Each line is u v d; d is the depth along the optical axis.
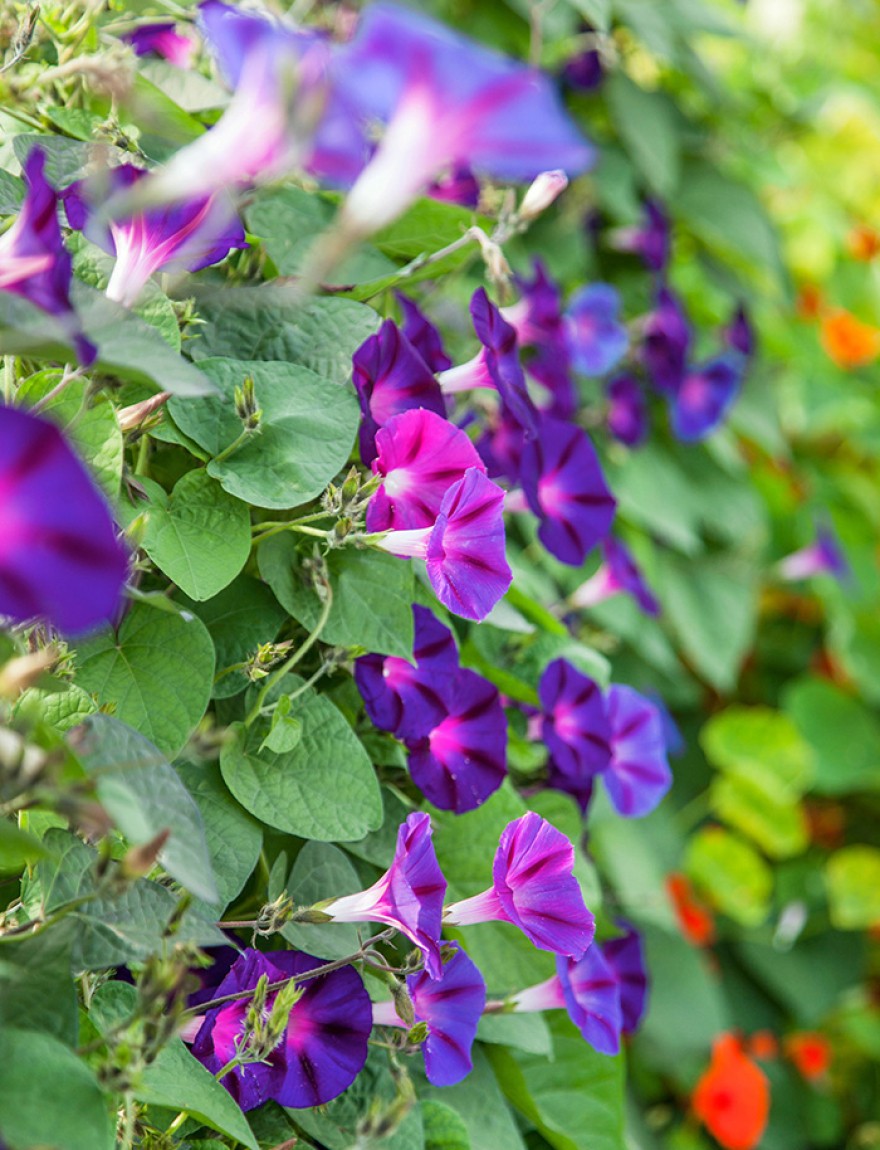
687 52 1.75
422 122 0.68
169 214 0.83
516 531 1.28
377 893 0.86
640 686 1.66
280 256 0.98
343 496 0.88
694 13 1.72
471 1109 0.96
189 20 0.98
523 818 0.87
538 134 0.68
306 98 0.69
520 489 1.04
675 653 1.97
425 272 1.02
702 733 2.06
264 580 0.91
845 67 2.46
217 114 1.02
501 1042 0.96
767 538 1.98
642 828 1.77
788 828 1.96
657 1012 1.62
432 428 0.89
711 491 1.74
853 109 2.47
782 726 2.00
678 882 1.77
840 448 2.31
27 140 0.90
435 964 0.84
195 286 0.94
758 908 1.90
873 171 2.54
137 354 0.78
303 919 0.86
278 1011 0.82
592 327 1.33
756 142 2.05
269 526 0.89
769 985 1.98
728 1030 1.83
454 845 0.97
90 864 0.81
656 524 1.54
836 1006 2.02
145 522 0.83
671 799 2.01
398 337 0.93
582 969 0.94
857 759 2.10
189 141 0.84
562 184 0.99
